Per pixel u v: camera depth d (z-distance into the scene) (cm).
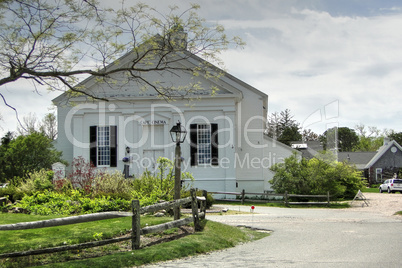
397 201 3009
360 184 3166
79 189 1936
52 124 5700
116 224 1292
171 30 1330
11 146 3384
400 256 1018
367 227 1611
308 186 2892
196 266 897
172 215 1564
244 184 3181
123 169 2947
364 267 887
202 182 2947
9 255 852
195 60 2897
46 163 3344
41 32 1221
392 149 6838
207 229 1305
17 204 1711
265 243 1238
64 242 1035
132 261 927
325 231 1498
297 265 905
